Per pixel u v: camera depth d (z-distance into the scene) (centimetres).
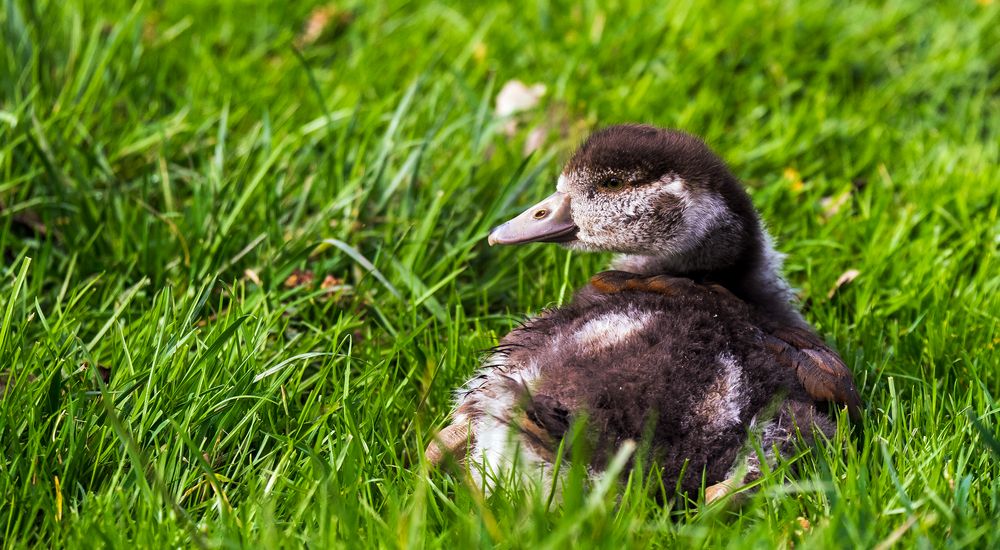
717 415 533
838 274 822
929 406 623
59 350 621
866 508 505
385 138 866
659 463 524
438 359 681
